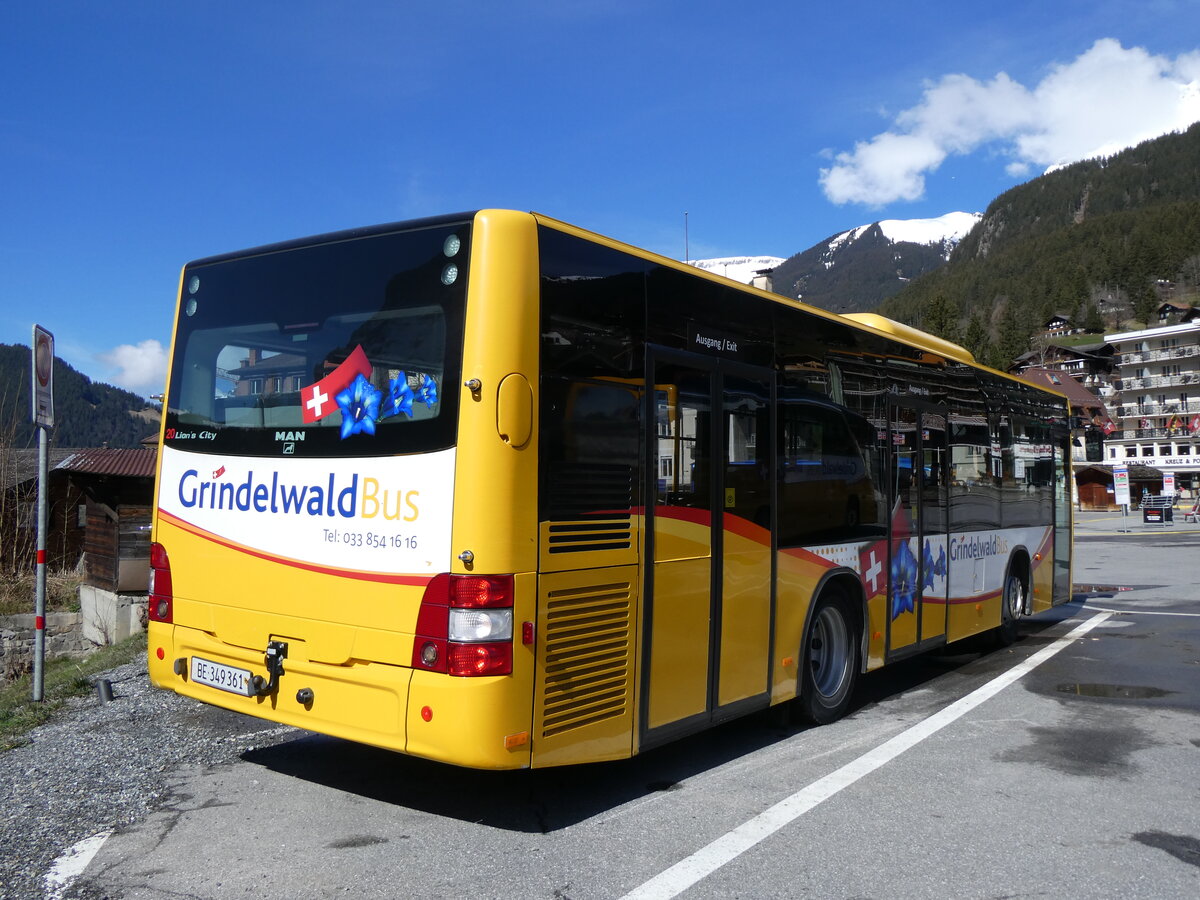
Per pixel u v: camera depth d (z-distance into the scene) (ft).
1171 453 369.71
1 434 59.06
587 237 15.48
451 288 14.39
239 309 17.15
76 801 16.21
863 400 23.97
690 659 17.29
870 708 24.36
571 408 14.87
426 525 14.12
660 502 16.56
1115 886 13.34
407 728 14.05
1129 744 20.83
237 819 15.46
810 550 21.26
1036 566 36.50
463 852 14.15
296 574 15.58
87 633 50.11
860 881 13.33
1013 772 18.66
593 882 13.10
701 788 17.46
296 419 15.99
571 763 14.75
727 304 18.71
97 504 49.39
